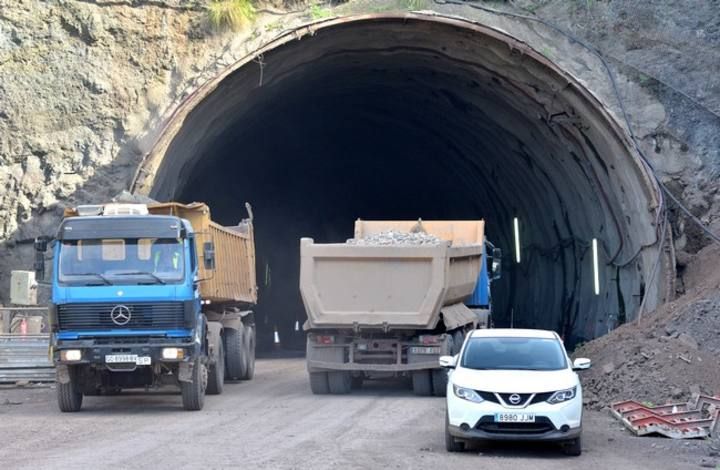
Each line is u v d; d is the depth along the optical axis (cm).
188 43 3534
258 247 5947
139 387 2242
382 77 4266
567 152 3953
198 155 3859
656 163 3478
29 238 3362
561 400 1630
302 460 1506
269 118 4622
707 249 3341
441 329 2552
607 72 3600
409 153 5644
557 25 3697
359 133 5397
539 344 1838
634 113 3544
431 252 2462
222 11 3500
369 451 1617
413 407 2269
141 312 2120
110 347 2098
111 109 3472
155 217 2191
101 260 2147
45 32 3516
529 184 4734
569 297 4516
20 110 3444
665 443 1797
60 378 2125
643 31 3694
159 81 3506
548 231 4772
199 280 2262
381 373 2623
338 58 3806
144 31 3522
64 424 1969
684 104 3541
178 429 1880
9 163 3409
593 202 4000
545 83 3578
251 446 1650
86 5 3525
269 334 5997
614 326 3744
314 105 4694
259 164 5316
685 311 2748
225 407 2270
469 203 5912
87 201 3381
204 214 2531
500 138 4503
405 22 3444
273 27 3569
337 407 2261
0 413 2189
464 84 4062
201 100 3266
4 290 3319
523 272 5306
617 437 1870
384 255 2469
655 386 2289
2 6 3522
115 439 1742
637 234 3512
